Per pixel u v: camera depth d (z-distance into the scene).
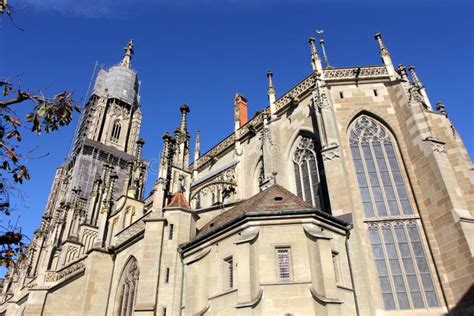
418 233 28.95
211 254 26.45
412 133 32.44
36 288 37.38
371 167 32.66
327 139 32.44
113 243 37.72
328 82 37.47
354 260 25.77
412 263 27.88
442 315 25.53
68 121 12.69
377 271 27.81
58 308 36.62
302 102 40.03
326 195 33.69
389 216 30.09
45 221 61.31
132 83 114.44
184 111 41.91
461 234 26.41
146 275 28.70
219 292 24.19
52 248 53.88
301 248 23.22
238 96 53.25
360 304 24.16
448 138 34.03
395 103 35.19
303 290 21.58
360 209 30.53
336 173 30.44
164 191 33.72
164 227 31.20
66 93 12.69
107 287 35.03
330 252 22.64
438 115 35.56
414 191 30.59
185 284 27.50
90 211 62.25
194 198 46.94
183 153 38.41
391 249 28.61
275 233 23.88
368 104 35.75
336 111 35.56
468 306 24.78
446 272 26.72
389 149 33.50
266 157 37.62
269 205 26.48
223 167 46.50
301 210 24.30
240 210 29.92
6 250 11.73
